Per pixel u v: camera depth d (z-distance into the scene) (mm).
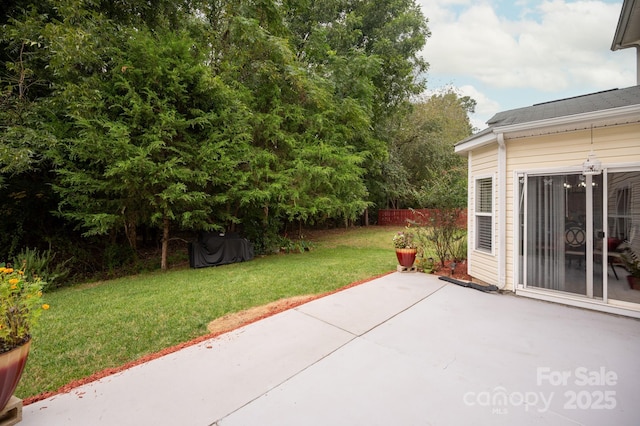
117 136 5934
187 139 7227
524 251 4938
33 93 6820
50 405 2275
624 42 6852
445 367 2775
